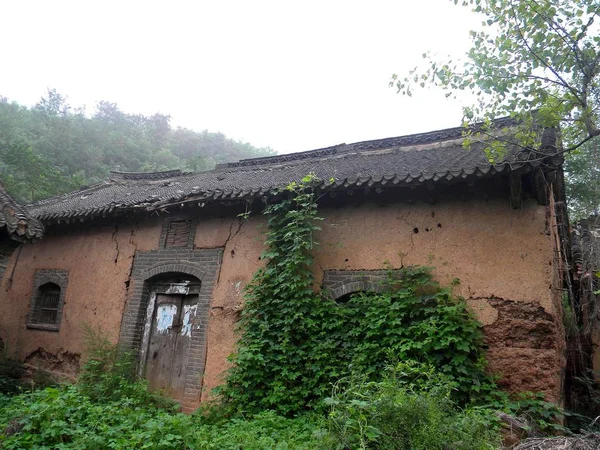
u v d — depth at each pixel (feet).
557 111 19.10
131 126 155.63
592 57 18.65
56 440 16.56
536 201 20.83
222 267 27.55
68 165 105.09
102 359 28.09
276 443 16.85
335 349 22.07
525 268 20.31
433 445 12.26
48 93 143.64
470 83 19.75
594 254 29.63
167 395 27.12
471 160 23.79
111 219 32.78
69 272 34.35
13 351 35.04
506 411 17.69
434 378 16.55
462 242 21.88
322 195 24.38
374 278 23.27
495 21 19.34
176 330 28.68
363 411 13.28
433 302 21.09
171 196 30.19
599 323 29.71
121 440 16.39
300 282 23.48
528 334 19.67
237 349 25.20
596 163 43.14
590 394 28.02
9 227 26.66
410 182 21.63
